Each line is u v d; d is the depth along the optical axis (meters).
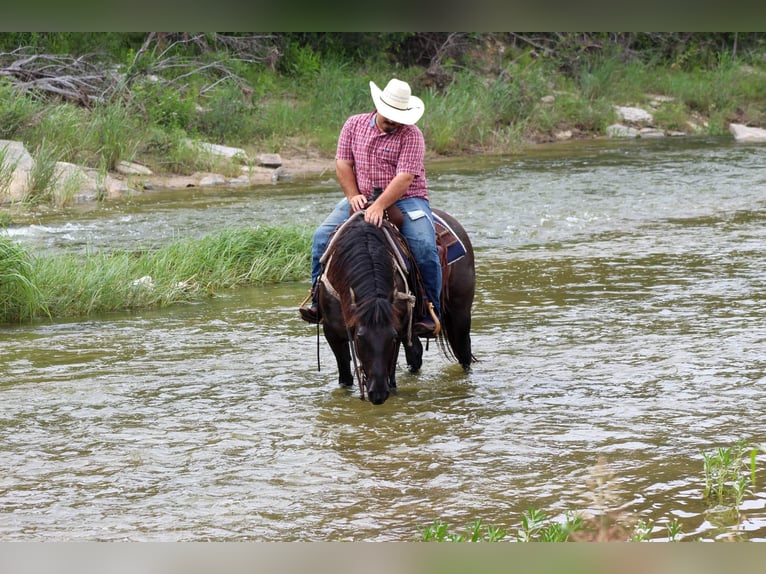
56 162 22.05
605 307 12.05
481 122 33.53
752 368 9.30
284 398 8.73
